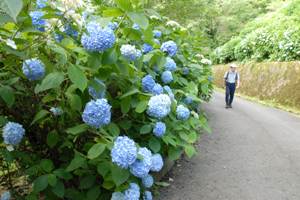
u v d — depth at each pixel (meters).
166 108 2.34
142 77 2.58
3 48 1.62
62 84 2.00
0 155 2.05
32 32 1.71
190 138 3.07
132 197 1.95
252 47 16.69
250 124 7.63
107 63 1.91
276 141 6.05
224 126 7.19
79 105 1.92
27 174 2.04
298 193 3.76
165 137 2.74
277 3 22.28
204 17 13.57
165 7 10.81
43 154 2.29
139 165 1.87
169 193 3.50
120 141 1.80
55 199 2.14
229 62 19.62
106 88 2.18
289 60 12.79
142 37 2.55
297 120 8.76
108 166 1.91
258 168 4.50
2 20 1.23
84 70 1.88
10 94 1.80
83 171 2.15
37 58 1.81
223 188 3.74
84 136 2.18
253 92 14.63
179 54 3.97
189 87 3.73
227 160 4.74
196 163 4.52
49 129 2.21
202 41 6.01
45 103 2.11
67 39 1.87
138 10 2.01
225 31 23.23
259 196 3.62
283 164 4.73
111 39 1.83
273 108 11.41
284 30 14.11
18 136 1.85
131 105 2.36
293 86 11.46
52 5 1.82
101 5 2.47
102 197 2.28
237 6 24.66
